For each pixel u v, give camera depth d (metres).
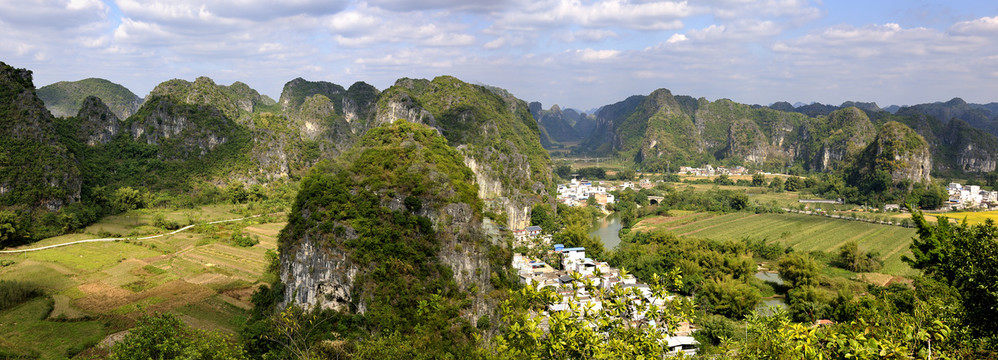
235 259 104.25
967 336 26.39
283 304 71.62
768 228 157.25
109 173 164.38
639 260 103.94
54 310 75.38
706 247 116.56
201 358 42.28
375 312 60.47
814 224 162.75
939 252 53.19
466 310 65.00
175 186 170.12
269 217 145.12
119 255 105.31
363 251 66.06
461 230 71.75
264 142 194.00
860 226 158.50
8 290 78.00
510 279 75.06
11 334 66.31
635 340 23.36
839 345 22.23
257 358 56.19
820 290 85.31
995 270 28.53
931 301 32.38
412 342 55.38
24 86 145.75
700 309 80.62
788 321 23.53
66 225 122.88
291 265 71.56
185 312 75.12
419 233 69.81
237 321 71.81
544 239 126.44
